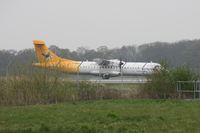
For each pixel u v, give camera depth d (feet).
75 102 253.44
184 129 139.74
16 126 150.51
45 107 220.02
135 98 279.49
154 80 280.31
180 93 281.13
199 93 284.61
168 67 288.71
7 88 252.83
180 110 199.52
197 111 194.39
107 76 603.67
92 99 275.59
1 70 282.56
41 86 260.62
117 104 236.22
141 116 173.17
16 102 249.55
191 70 295.28
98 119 167.73
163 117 171.12
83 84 277.44
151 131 135.95
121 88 303.89
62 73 278.46
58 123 156.97
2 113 191.72
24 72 265.54
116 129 138.10
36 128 140.87
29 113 190.19
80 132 132.98
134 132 133.18
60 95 264.11
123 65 591.37
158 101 253.44
